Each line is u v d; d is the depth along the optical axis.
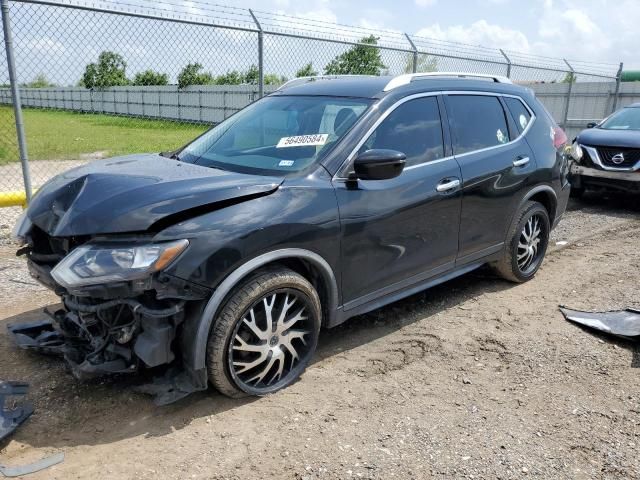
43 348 3.44
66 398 3.16
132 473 2.58
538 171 4.91
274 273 3.10
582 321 4.30
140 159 3.82
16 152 14.13
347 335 4.10
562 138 5.45
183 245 2.75
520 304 4.73
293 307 3.30
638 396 3.33
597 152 8.82
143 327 2.86
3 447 2.74
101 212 2.83
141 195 2.89
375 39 8.84
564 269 5.71
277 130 3.92
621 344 4.00
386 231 3.66
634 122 9.42
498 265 4.99
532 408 3.19
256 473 2.61
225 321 2.92
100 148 18.30
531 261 5.27
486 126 4.59
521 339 4.06
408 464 2.69
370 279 3.67
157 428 2.93
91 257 2.70
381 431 2.95
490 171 4.41
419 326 4.27
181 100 23.77
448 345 3.96
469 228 4.35
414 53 9.35
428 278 4.16
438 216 4.02
